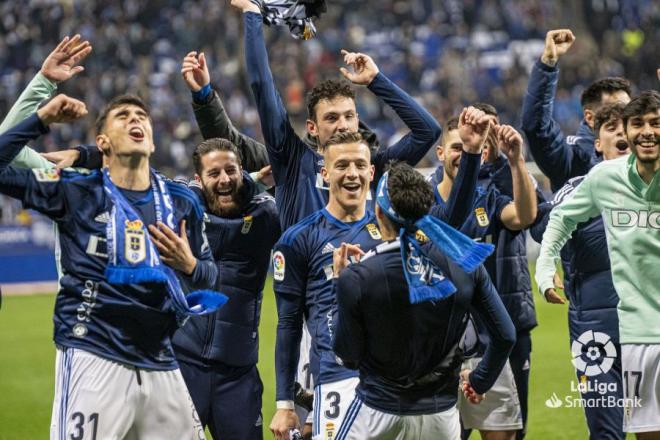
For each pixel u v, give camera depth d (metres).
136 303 6.59
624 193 7.52
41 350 16.72
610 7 38.34
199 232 7.05
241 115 33.44
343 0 38.59
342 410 6.95
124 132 6.70
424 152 8.34
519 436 8.86
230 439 7.93
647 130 7.27
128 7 36.62
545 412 11.51
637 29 38.28
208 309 6.77
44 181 6.59
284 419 7.20
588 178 7.73
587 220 7.87
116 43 35.19
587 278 8.11
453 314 6.12
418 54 37.66
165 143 31.05
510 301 8.54
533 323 8.62
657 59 36.25
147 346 6.70
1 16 35.44
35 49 35.06
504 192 8.91
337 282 6.11
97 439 6.48
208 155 7.91
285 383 7.26
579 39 38.28
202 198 8.00
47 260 25.77
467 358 8.22
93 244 6.59
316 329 7.25
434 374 6.16
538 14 38.72
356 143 7.19
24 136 6.39
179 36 36.25
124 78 33.88
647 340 7.43
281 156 8.17
